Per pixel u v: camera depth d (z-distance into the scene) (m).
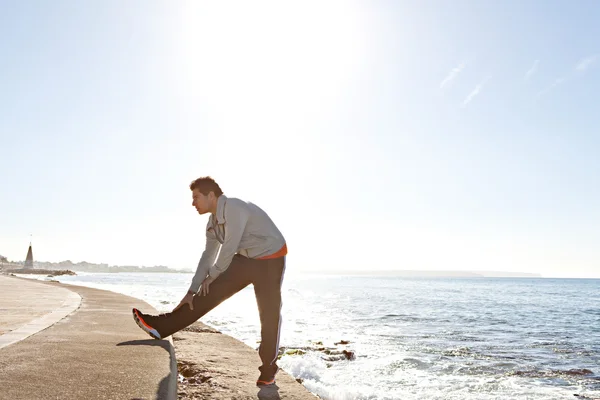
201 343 4.67
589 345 10.55
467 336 11.73
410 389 5.92
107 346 3.24
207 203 2.86
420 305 24.30
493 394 5.94
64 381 2.20
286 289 50.78
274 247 2.91
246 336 9.42
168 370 2.50
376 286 68.62
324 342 9.63
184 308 3.08
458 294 41.59
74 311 6.23
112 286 34.72
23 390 2.01
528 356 8.90
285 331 11.59
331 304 24.11
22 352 2.92
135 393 2.05
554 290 61.22
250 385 2.94
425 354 8.69
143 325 3.08
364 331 12.12
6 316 5.77
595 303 29.97
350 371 6.84
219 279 2.92
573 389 6.34
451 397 5.65
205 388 2.83
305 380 5.95
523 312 20.83
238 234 2.78
